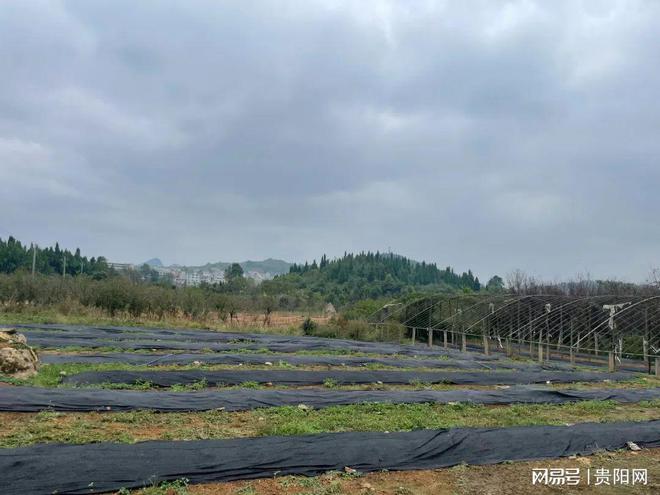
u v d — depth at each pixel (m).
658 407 12.65
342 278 84.25
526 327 25.50
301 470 6.94
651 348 20.06
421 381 15.20
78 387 11.60
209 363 16.36
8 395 9.75
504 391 13.25
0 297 30.31
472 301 28.44
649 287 27.84
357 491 6.48
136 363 15.70
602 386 16.03
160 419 9.45
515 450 8.19
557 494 6.70
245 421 9.57
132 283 32.69
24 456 6.62
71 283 32.25
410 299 34.28
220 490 6.30
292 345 22.41
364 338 30.11
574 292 31.08
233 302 33.72
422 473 7.20
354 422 9.59
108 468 6.41
